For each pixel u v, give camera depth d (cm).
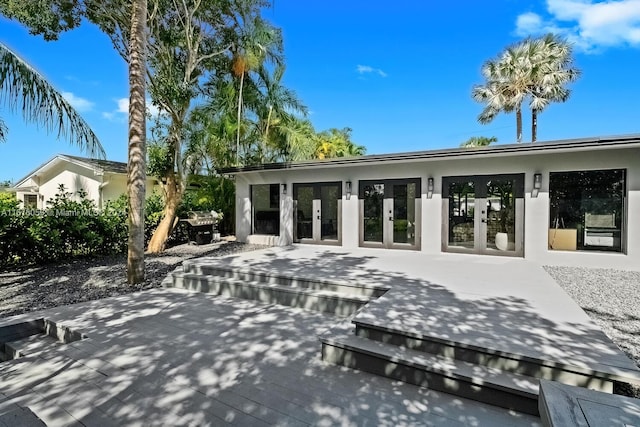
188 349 357
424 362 284
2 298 544
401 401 261
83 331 406
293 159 1400
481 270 604
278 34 1271
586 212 698
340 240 979
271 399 264
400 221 891
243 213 1180
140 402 262
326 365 322
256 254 816
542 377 259
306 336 393
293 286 545
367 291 488
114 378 298
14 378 303
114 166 1641
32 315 460
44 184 1714
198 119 1175
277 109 1384
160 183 1098
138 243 640
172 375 303
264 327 422
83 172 1565
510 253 759
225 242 1189
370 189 933
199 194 1403
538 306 387
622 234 670
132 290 608
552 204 726
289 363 326
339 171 972
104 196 1529
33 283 634
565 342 287
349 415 243
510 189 761
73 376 304
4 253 717
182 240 1202
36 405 260
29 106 523
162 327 421
